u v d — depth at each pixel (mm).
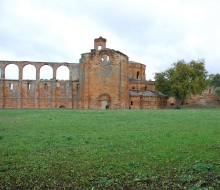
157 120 33969
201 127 26375
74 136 21375
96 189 10625
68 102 88312
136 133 22656
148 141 18875
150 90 94250
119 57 82938
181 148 16500
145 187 10789
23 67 87688
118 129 25500
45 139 20094
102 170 12602
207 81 92500
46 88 88188
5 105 86312
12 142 18891
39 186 11062
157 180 11359
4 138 20516
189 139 19469
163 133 22531
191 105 110312
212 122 31109
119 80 82875
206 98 114125
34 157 14906
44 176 12055
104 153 15547
